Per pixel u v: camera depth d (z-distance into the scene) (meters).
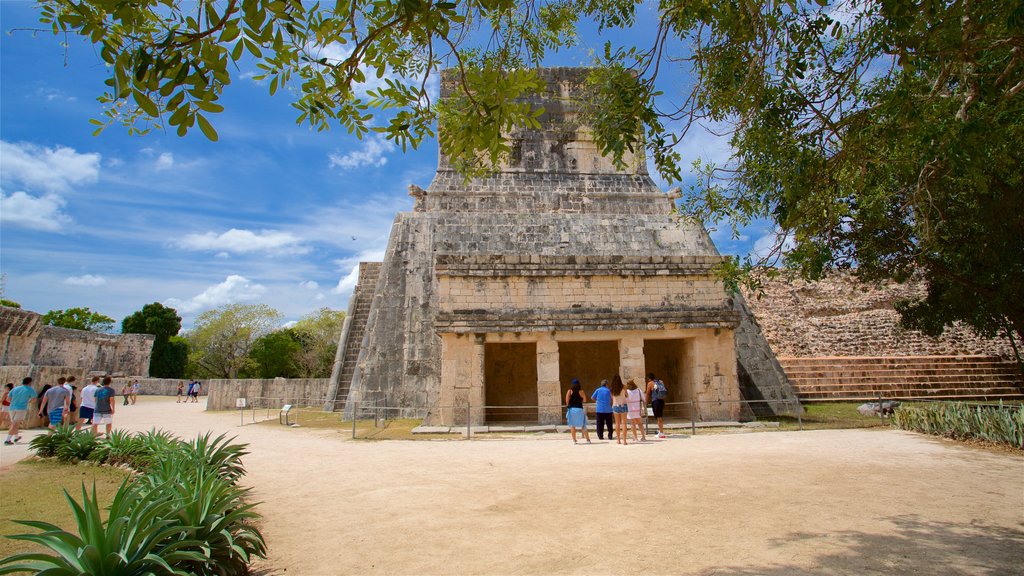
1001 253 11.74
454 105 5.50
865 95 5.99
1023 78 5.88
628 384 13.65
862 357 25.34
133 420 21.62
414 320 20.34
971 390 23.02
